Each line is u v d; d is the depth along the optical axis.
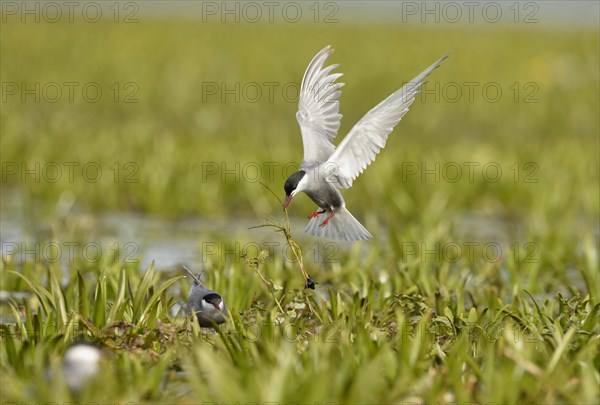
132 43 41.91
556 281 12.08
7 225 15.43
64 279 11.63
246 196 18.06
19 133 22.48
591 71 39.28
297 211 17.42
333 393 6.52
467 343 7.75
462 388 6.66
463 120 29.53
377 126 8.30
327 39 47.38
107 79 34.12
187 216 17.25
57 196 17.42
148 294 9.91
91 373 6.91
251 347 7.44
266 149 21.56
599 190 18.30
